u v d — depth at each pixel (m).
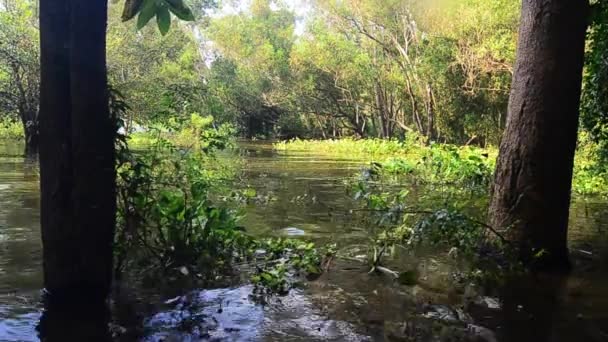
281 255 4.60
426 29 26.20
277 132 41.97
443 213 4.69
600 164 9.37
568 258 4.58
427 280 3.96
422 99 29.78
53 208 3.26
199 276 3.95
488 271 4.18
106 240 3.36
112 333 2.84
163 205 4.42
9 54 18.42
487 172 10.59
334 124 39.03
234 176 11.33
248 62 40.53
